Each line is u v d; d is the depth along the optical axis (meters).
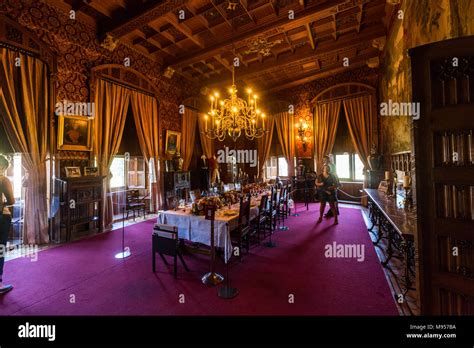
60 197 4.85
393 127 5.93
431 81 1.59
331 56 7.63
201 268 3.53
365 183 8.05
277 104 9.96
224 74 8.95
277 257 3.87
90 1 5.00
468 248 1.51
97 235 5.20
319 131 8.94
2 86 4.13
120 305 2.60
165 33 6.29
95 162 5.62
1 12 4.15
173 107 8.18
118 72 6.24
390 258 3.53
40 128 4.66
